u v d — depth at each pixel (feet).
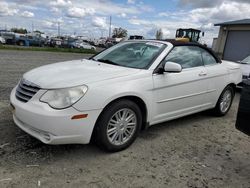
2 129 13.43
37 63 45.42
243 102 11.50
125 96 11.87
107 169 10.64
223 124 17.13
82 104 10.52
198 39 85.51
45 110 10.30
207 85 16.30
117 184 9.70
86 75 11.64
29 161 10.73
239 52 65.46
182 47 15.23
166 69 13.00
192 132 15.37
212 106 17.53
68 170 10.34
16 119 12.01
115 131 11.84
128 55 14.71
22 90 11.64
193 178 10.50
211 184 10.19
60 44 138.51
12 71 33.09
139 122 12.70
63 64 14.24
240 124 11.64
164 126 16.02
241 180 10.68
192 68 15.40
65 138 10.48
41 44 130.93
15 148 11.63
